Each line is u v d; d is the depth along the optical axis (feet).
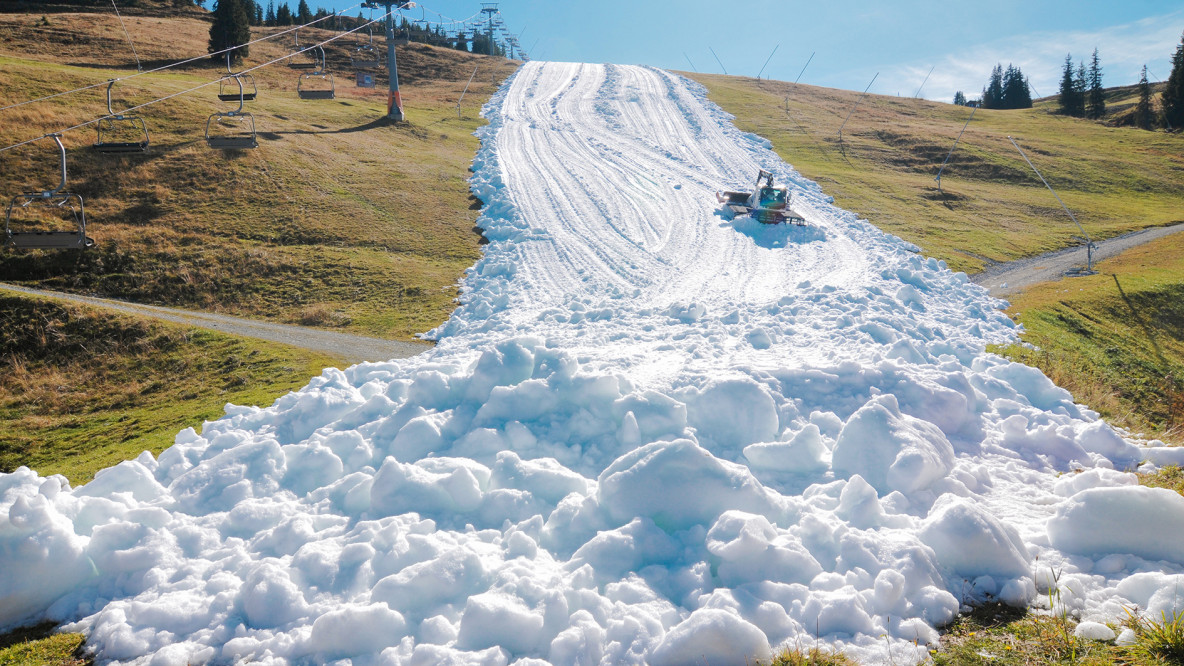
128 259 96.63
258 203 113.60
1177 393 61.00
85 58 201.26
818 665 17.57
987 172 168.45
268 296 92.22
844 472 28.91
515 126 179.73
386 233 110.63
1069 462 31.96
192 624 21.42
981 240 113.91
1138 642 17.39
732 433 32.45
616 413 32.27
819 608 19.53
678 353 48.21
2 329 80.84
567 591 20.75
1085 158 190.19
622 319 65.87
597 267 95.50
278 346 75.61
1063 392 40.06
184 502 28.76
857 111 222.69
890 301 69.41
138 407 67.51
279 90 194.49
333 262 99.66
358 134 153.48
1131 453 31.96
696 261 97.04
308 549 23.65
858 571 20.90
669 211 121.90
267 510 27.53
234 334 79.92
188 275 94.48
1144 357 68.59
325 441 32.50
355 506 27.89
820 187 139.74
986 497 28.07
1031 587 20.56
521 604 20.58
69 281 92.89
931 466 27.17
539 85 230.48
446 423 33.27
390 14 167.53
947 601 19.89
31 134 122.11
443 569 21.86
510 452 29.17
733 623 17.85
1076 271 97.09
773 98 227.81
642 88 224.74
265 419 38.40
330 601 21.89
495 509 26.58
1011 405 37.99
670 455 24.95
